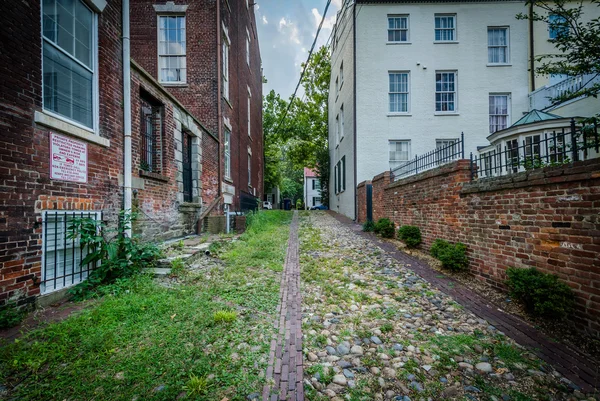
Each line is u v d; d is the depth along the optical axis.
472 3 13.37
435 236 6.14
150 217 5.88
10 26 2.90
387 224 8.59
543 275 3.32
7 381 1.99
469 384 2.22
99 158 4.28
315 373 2.29
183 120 7.54
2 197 2.82
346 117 15.66
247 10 15.68
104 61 4.44
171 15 10.15
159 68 10.10
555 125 6.85
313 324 3.13
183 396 1.89
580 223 2.97
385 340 2.84
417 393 2.12
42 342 2.42
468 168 5.26
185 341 2.52
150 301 3.27
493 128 13.52
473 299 3.91
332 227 11.50
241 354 2.41
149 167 6.34
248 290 3.91
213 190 9.73
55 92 3.62
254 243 7.12
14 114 2.94
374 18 13.52
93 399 1.84
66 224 3.54
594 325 2.80
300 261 5.82
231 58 11.95
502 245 4.13
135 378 2.02
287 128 25.53
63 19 3.75
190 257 5.06
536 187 3.53
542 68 5.37
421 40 13.48
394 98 13.76
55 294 3.38
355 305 3.71
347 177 15.66
